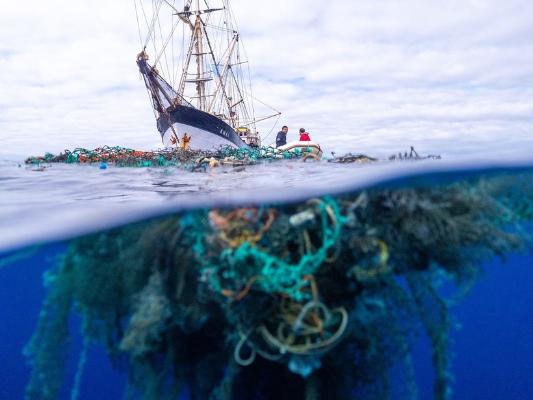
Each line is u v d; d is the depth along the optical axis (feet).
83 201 18.52
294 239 8.75
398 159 23.48
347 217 8.75
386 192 9.76
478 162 16.30
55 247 12.91
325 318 8.42
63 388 10.54
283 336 8.65
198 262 9.27
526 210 10.05
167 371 10.12
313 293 8.35
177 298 9.39
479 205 9.61
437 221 9.21
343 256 8.82
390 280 9.41
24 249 17.28
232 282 8.71
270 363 10.05
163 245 9.75
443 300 9.92
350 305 8.95
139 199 17.83
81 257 10.39
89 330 10.29
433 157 21.98
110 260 10.21
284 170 26.71
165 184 22.67
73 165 35.78
